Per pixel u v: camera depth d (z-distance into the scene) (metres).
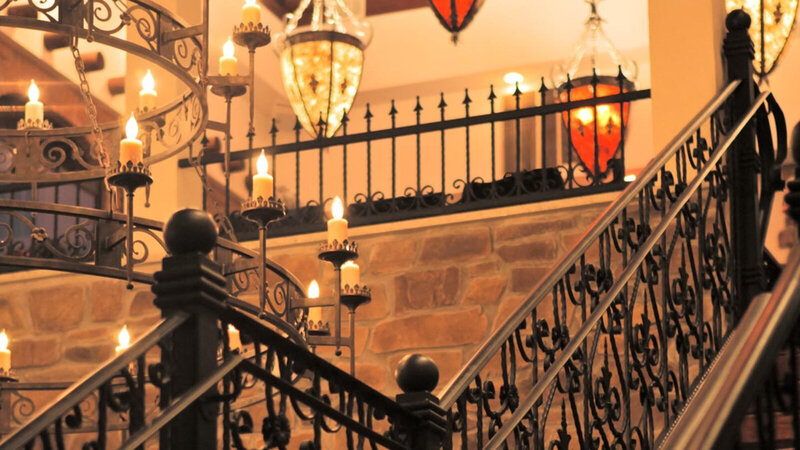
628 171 11.71
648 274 4.29
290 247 7.46
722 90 5.09
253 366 2.79
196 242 2.68
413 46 12.16
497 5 11.84
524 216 7.02
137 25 3.92
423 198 7.36
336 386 3.16
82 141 9.30
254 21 4.45
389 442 3.32
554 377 3.83
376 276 7.24
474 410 6.61
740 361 2.31
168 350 2.61
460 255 7.09
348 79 4.64
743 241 5.01
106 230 4.01
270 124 12.12
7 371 5.24
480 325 6.93
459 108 12.19
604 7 11.44
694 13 6.93
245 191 11.47
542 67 11.75
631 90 6.86
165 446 2.55
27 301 7.82
